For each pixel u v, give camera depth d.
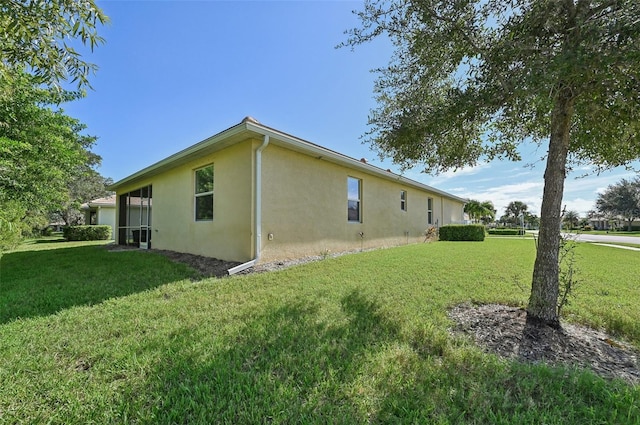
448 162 3.91
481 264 6.09
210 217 7.26
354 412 1.61
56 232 25.55
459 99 2.85
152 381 1.92
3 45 2.56
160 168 8.62
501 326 2.78
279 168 6.59
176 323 2.91
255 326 2.79
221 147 6.63
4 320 3.05
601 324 2.83
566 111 2.63
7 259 7.52
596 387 1.79
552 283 2.73
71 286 4.45
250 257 6.00
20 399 1.75
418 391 1.79
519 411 1.63
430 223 14.94
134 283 4.64
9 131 7.11
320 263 6.20
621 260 7.01
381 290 4.05
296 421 1.55
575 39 2.07
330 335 2.58
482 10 2.72
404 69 3.59
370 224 9.96
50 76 2.85
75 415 1.62
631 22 1.75
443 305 3.41
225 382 1.90
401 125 3.43
